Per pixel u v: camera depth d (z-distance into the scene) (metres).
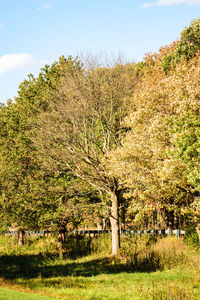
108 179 24.80
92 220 29.17
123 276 19.27
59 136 26.28
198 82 18.12
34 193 27.80
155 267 20.89
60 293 16.12
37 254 27.20
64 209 26.48
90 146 26.19
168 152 15.70
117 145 25.47
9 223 28.27
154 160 18.17
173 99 18.77
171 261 21.19
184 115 16.09
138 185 18.50
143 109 19.42
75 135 25.75
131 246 25.34
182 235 26.23
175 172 16.41
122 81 26.66
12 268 22.58
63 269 22.30
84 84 26.42
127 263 21.97
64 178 28.62
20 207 28.11
